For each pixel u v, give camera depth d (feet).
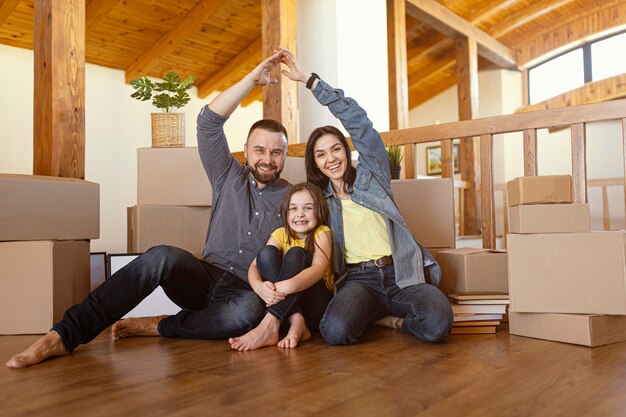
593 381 4.03
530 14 20.84
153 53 17.29
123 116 18.43
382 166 6.20
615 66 21.17
